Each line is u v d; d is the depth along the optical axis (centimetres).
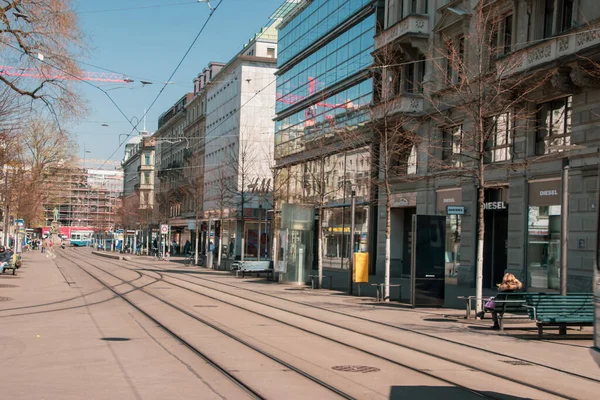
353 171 4103
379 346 1280
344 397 838
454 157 3094
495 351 1265
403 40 3322
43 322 1541
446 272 3212
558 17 2344
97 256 8225
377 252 3841
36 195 5519
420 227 2125
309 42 4769
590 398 877
